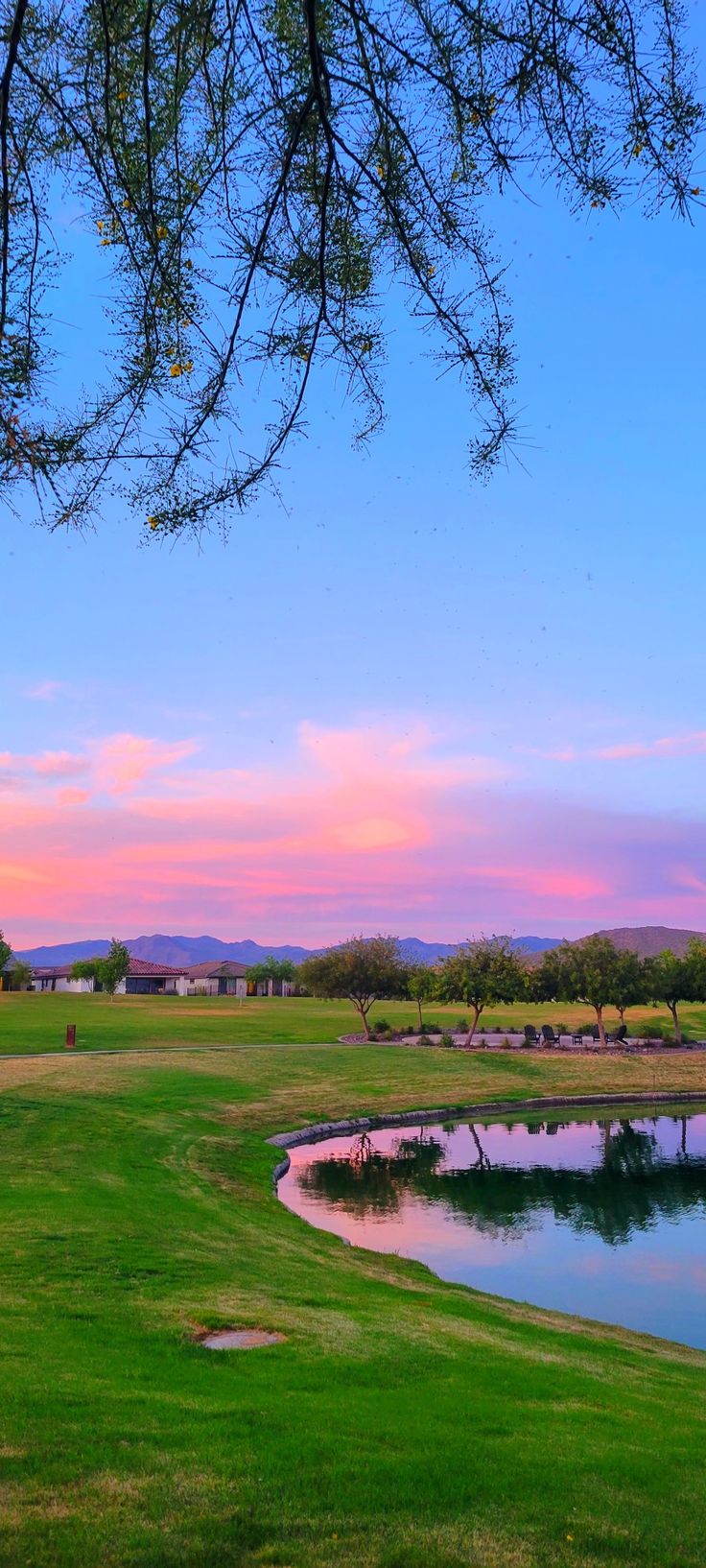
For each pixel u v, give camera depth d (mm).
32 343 5023
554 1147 38156
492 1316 15344
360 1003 72812
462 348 5348
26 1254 14828
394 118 5055
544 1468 7641
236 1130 36312
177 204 5113
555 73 4758
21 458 5090
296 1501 6727
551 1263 21672
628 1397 10562
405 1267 19609
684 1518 6879
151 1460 7258
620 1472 7703
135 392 5199
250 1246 18703
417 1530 6426
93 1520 6281
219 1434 7871
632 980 68875
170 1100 39344
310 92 4969
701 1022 90625
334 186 5277
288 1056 55281
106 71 4809
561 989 69312
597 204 5008
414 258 5277
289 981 139625
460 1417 8844
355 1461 7465
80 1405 8305
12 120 4910
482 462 5465
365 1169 32969
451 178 5180
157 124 5016
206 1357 10367
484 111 4930
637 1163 34656
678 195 4867
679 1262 21812
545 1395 10109
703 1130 42594
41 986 144500
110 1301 12617
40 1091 37406
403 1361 10891
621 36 4648
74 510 5156
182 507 5270
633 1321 17359
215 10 4832
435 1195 29094
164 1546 5992
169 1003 104062
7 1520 6242
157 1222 19266
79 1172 23859
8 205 4828
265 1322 12203
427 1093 49562
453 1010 107938
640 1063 60281
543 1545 6312
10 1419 7852
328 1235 22109
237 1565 5875
